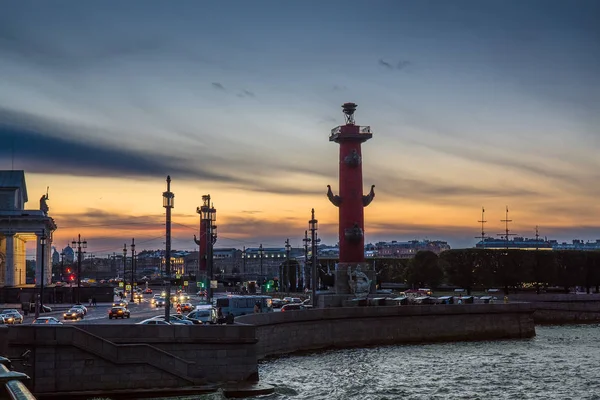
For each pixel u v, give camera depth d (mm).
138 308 134000
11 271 163625
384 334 91062
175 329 50562
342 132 120750
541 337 101438
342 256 120188
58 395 46281
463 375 64500
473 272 157125
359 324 89312
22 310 114750
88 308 131750
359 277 116500
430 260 168125
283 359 75000
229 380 51344
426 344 92438
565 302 132500
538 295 142125
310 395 53719
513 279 155875
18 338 46594
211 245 127812
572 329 114250
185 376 49719
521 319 101562
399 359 75875
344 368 68500
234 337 51562
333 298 114938
